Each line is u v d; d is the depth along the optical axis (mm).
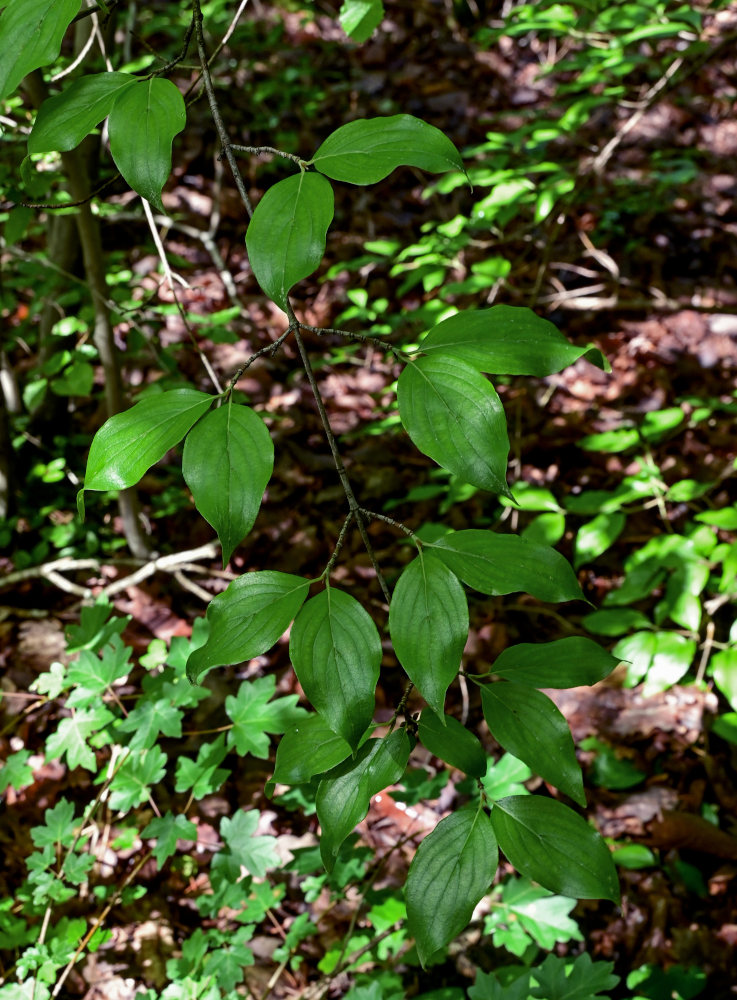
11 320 3824
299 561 3234
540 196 2725
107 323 2621
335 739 941
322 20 6570
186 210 4738
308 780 923
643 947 2174
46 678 1970
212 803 2475
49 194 2834
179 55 914
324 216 812
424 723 932
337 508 3443
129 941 2170
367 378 3979
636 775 2488
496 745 2607
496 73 6066
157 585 3064
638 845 2332
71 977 2096
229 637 867
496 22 6520
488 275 2779
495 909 1956
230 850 1850
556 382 3807
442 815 2447
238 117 5289
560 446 3512
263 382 3898
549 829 884
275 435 3666
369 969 2104
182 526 3318
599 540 2412
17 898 2203
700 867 2342
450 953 2133
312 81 5820
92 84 892
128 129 855
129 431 849
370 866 2307
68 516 3252
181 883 2311
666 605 2307
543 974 1502
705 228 4602
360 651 842
